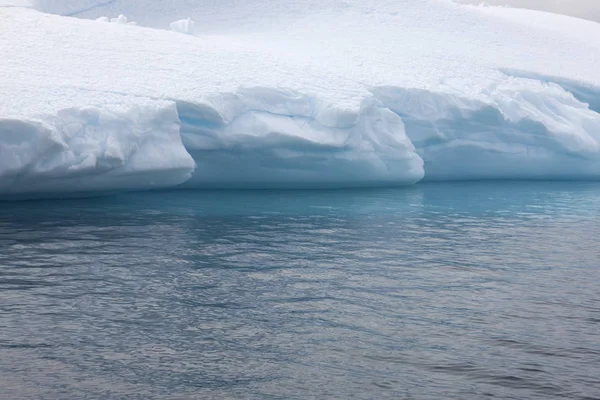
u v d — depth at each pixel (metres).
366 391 4.30
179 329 5.29
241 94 11.96
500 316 5.82
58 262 7.06
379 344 5.09
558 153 16.39
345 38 19.97
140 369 4.55
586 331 5.48
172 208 10.48
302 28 21.42
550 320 5.74
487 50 20.09
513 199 13.33
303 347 4.99
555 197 13.86
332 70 14.96
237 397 4.19
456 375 4.57
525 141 15.94
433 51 18.78
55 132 9.30
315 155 12.27
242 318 5.58
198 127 11.54
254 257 7.58
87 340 5.01
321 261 7.52
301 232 9.02
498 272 7.34
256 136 11.65
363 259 7.69
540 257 8.11
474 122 14.99
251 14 23.47
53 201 10.69
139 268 6.95
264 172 12.44
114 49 13.94
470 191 14.41
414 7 23.59
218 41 17.52
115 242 8.01
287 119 12.10
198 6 24.77
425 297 6.32
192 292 6.23
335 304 6.02
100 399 4.11
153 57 13.67
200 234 8.66
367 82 14.20
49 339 5.00
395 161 13.40
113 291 6.17
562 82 18.42
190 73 12.70
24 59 12.37
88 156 9.62
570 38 25.05
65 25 15.46
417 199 12.66
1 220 9.05
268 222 9.63
